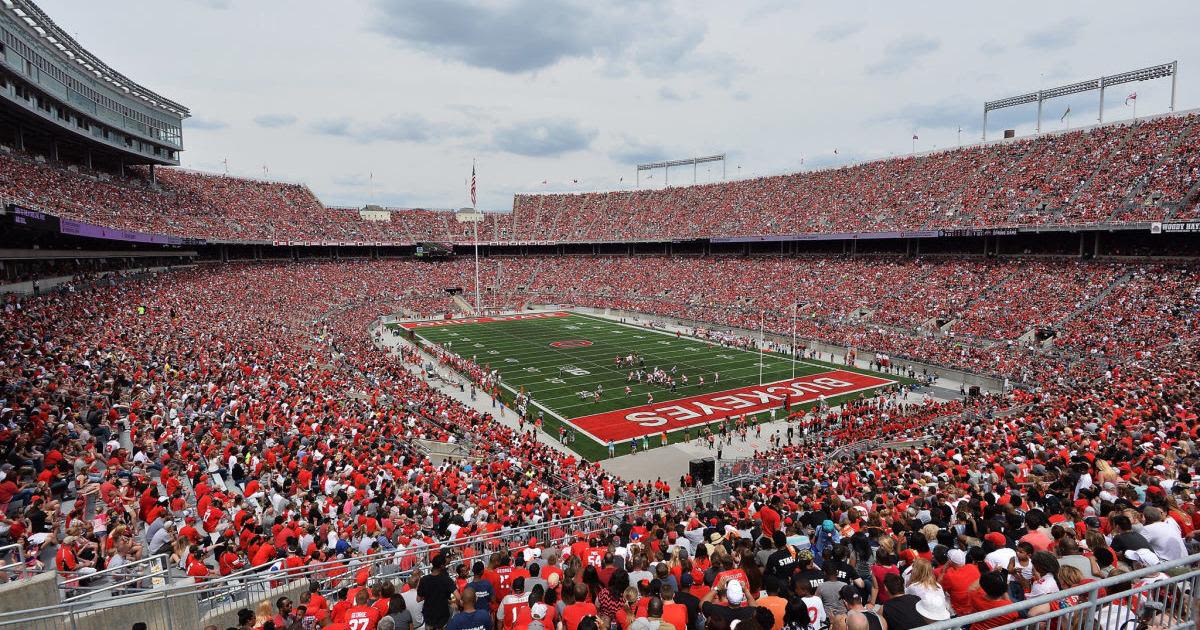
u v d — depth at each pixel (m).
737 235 80.00
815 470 21.50
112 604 8.98
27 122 47.38
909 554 8.04
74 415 17.44
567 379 45.12
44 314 31.61
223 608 10.37
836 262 70.88
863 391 41.66
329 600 11.38
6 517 11.42
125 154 62.59
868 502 14.84
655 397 40.59
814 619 6.66
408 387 38.12
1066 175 58.81
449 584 8.03
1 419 15.26
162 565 10.79
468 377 44.22
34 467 13.76
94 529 11.75
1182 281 45.44
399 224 99.44
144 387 23.11
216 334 39.91
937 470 17.33
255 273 74.69
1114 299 46.47
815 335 55.12
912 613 6.02
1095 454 14.88
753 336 59.69
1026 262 56.91
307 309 65.50
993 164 66.25
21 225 27.91
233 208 80.25
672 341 59.97
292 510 14.55
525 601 7.77
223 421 21.62
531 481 22.38
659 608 6.25
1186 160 51.81
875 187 75.25
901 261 65.88
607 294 83.12
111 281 46.91
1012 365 41.25
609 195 108.31
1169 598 6.04
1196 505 9.88
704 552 9.27
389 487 17.66
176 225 62.06
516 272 95.50
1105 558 6.94
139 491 14.05
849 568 7.56
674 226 91.12
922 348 47.84
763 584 7.89
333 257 92.25
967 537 9.47
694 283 78.06
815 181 83.88
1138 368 33.00
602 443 32.50
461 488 19.67
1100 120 62.50
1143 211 49.88
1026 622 5.10
